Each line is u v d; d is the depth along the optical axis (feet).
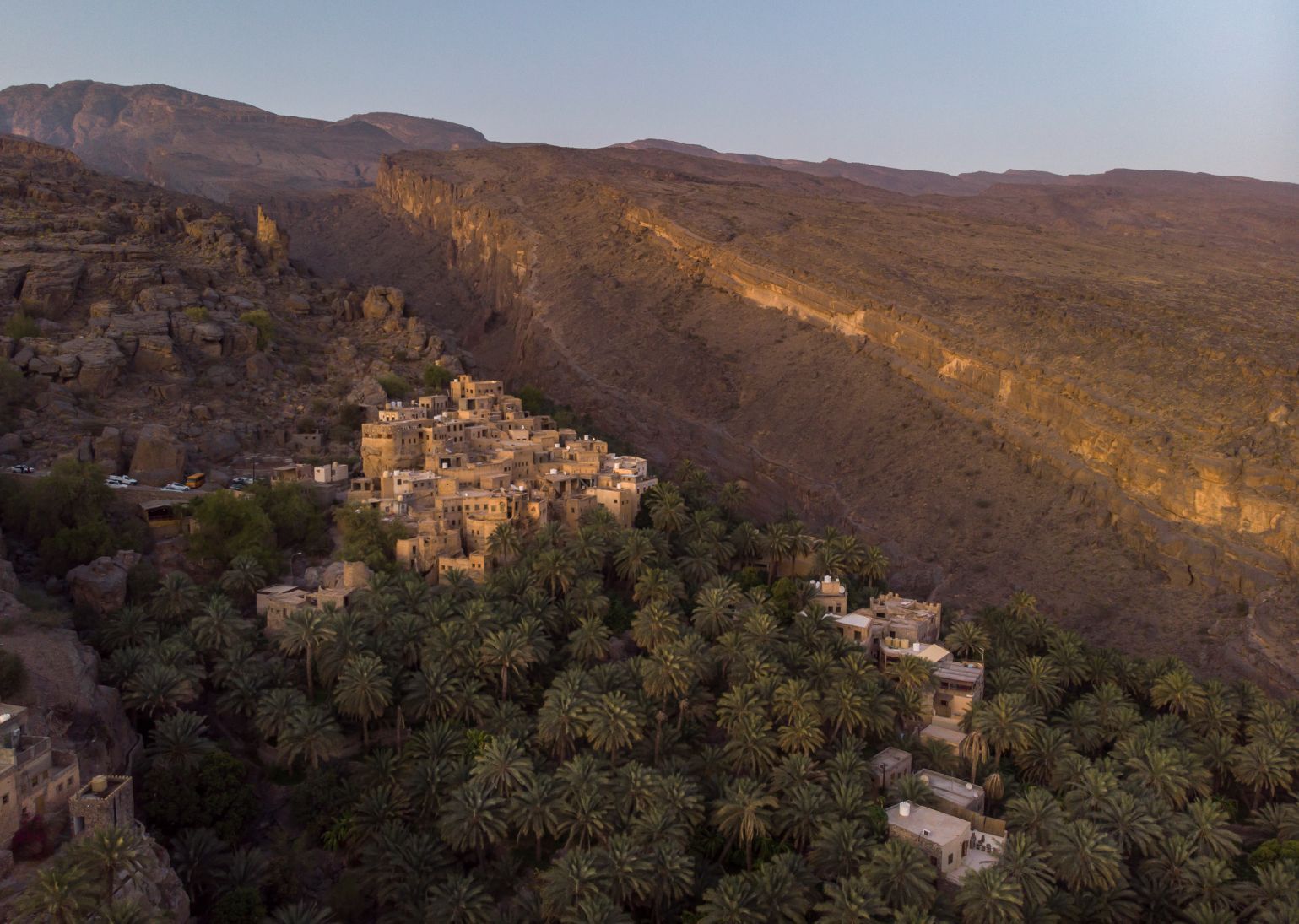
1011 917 241.35
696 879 260.83
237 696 299.58
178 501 398.01
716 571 411.75
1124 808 278.26
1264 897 257.14
